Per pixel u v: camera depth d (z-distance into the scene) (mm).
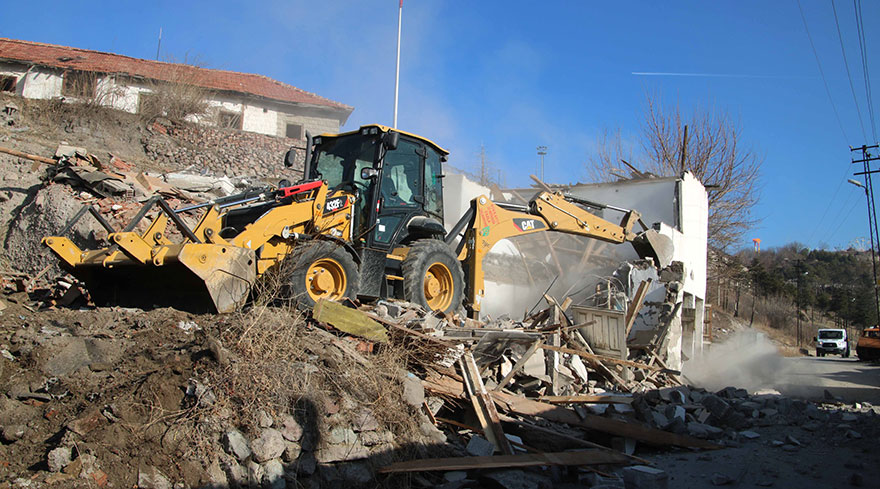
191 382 4875
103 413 4461
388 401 5676
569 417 7062
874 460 6508
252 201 7633
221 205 7234
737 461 6551
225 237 7723
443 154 10047
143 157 16656
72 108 16000
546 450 6469
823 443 7379
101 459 4176
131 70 21062
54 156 11711
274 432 4758
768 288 60156
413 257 8523
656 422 7414
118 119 16828
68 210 10039
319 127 26031
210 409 4711
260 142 19047
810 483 5711
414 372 6688
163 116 18062
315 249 7266
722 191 31000
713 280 38125
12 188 10969
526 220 11188
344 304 7449
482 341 7344
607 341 10211
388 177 8867
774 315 52844
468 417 6570
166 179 12906
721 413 8336
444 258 9016
